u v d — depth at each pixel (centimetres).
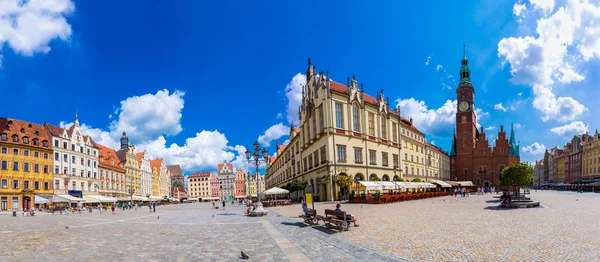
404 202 4531
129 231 2192
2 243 1714
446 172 12250
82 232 2188
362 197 4581
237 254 1304
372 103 6688
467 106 12525
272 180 14525
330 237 1620
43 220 3606
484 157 12019
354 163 5981
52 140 7881
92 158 9262
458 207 3241
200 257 1272
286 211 3725
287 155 9781
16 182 7031
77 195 8425
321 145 6009
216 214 3806
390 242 1421
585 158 12444
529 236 1466
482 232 1611
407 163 8469
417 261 1091
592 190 10694
